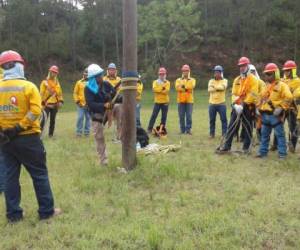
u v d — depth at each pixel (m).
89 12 63.81
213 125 13.37
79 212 6.30
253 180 7.87
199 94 45.41
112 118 9.20
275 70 9.63
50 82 13.94
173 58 59.38
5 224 5.91
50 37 60.88
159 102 14.27
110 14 63.53
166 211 6.13
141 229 5.61
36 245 5.25
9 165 5.93
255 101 10.10
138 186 7.56
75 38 61.81
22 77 5.83
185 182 7.75
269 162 9.35
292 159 9.68
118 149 11.18
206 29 61.66
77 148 11.44
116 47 59.59
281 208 6.27
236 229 5.53
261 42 60.59
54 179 8.08
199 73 57.25
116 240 5.25
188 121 14.46
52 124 14.17
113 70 12.16
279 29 62.25
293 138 10.41
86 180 7.81
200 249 5.02
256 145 11.50
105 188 7.38
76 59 59.94
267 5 65.19
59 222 5.93
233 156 10.02
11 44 58.62
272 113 9.66
